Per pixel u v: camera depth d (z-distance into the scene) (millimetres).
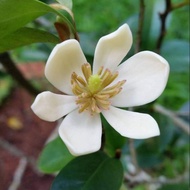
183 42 155
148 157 172
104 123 107
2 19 84
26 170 319
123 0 260
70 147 77
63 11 95
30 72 312
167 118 160
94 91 91
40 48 173
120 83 91
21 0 81
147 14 149
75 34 90
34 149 339
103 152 99
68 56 89
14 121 358
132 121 88
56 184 94
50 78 89
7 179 318
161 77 89
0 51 93
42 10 85
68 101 92
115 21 249
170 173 232
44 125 357
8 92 374
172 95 249
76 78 91
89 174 96
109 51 92
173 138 190
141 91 91
